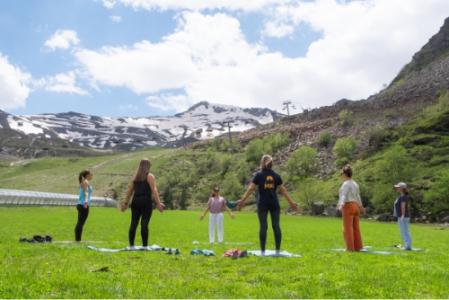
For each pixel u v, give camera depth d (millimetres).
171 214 70125
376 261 12961
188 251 15391
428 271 10977
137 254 13367
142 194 15031
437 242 27469
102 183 185500
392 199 87625
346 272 10594
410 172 98750
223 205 21703
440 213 80250
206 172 171875
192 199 145625
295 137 189125
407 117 164250
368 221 79312
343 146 143750
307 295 8188
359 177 111625
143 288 8453
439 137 121750
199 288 8672
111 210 77062
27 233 24391
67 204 113250
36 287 8227
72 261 11500
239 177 154375
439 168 100750
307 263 12211
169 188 149750
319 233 33688
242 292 8312
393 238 30219
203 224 43281
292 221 60938
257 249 17922
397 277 10047
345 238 16438
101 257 12422
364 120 179875
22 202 86250
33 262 11172
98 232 27656
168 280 9320
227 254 13555
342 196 16344
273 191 14484
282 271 10844
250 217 69000
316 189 109875
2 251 12984
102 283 8750
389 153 101625
